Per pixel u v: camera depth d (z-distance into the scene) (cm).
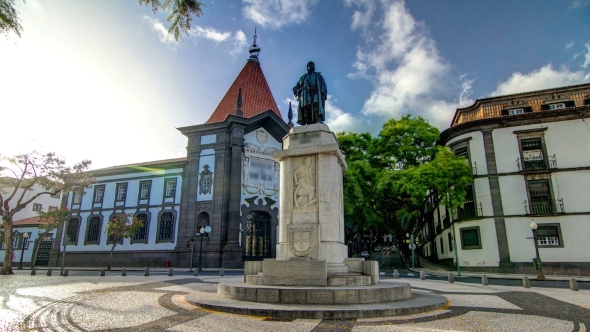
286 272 860
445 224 3284
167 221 3291
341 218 1034
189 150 3303
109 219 3544
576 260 2478
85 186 2673
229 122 3139
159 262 3178
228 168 3128
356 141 3131
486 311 793
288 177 1016
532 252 2580
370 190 2822
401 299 842
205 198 3117
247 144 3194
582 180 2580
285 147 1076
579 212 2536
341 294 755
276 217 3216
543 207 2636
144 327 599
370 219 3119
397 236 3203
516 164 2744
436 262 3859
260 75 3938
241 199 3073
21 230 4150
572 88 2838
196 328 591
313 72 1193
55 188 2578
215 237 2967
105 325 614
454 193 2606
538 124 2747
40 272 2438
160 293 1030
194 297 865
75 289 1148
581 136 2641
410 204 2938
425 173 2578
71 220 3731
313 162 1007
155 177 3453
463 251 2822
